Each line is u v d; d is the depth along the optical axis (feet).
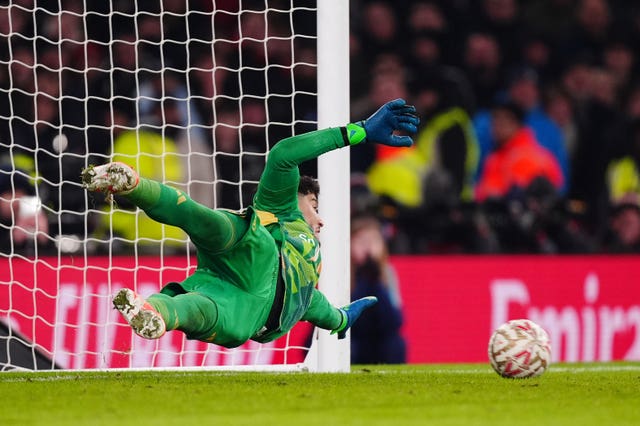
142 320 49.90
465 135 137.39
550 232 129.70
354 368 92.99
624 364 104.99
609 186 145.79
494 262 111.55
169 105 123.03
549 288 112.98
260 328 58.85
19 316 90.89
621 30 158.92
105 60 123.75
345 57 78.64
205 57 128.57
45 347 90.63
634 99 154.20
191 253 106.42
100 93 120.78
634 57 156.46
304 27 135.23
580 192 144.87
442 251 125.29
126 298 49.85
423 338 108.58
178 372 76.38
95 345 91.40
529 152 140.77
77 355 89.81
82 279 92.63
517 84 144.46
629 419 47.50
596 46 155.84
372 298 70.54
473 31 149.69
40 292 91.30
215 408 49.01
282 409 48.93
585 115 148.46
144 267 86.22
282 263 58.90
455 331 109.29
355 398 53.11
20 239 102.22
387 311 107.96
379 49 143.84
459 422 45.44
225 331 55.67
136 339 91.91
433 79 140.46
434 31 146.61
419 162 133.80
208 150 121.90
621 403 53.31
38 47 122.21
